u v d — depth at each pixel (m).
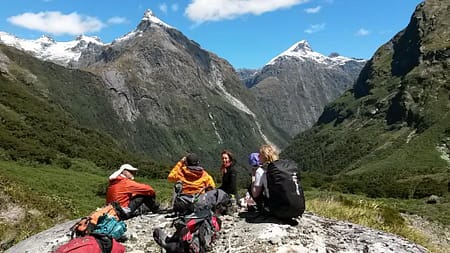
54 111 147.50
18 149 69.81
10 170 52.84
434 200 72.31
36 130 100.19
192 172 10.66
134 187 11.25
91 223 8.63
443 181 111.31
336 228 11.23
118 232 8.55
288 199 9.77
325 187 88.25
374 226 16.75
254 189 10.23
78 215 27.27
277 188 9.86
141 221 11.15
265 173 10.19
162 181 77.81
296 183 9.89
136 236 10.23
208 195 10.45
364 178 159.12
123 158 108.62
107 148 121.38
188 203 10.45
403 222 19.48
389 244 10.35
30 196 24.67
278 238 9.73
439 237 36.25
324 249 9.55
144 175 82.56
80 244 7.38
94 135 139.50
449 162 182.50
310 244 9.67
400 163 190.00
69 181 54.88
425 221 50.00
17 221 21.02
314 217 12.15
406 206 64.44
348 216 17.09
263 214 10.76
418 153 194.75
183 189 10.59
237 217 10.98
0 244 18.11
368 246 10.05
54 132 109.19
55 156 75.25
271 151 10.20
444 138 199.00
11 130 88.56
